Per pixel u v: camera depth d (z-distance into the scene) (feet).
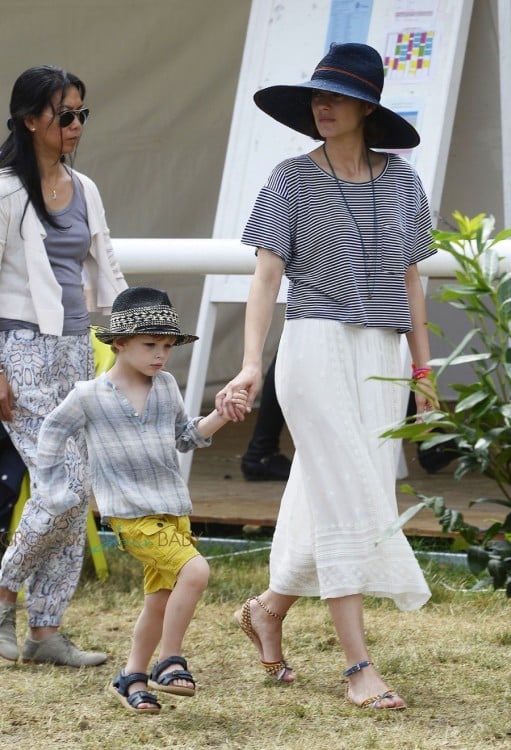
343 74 34.94
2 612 40.47
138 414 35.50
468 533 31.86
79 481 39.91
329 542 35.37
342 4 61.36
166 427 35.76
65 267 40.04
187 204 81.51
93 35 78.43
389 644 42.14
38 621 40.52
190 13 77.77
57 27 78.07
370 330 35.94
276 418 65.05
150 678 34.50
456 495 60.13
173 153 80.79
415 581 35.99
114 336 34.91
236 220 60.85
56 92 38.34
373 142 36.83
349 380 35.78
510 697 36.29
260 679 38.68
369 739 32.40
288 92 36.29
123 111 80.28
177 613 34.14
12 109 38.93
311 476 35.55
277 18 62.49
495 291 30.63
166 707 35.86
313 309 35.73
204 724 34.22
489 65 64.03
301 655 41.27
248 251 49.60
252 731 33.68
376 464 36.06
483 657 40.32
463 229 31.45
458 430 30.63
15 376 39.73
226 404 34.65
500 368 30.86
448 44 58.59
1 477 44.47
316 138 37.11
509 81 57.82
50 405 39.83
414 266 37.99
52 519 39.17
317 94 35.45
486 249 31.40
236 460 73.56
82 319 40.75
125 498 35.01
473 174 66.59
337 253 35.58
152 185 81.41
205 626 44.70
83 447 40.70
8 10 77.71
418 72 58.90
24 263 39.52
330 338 35.55
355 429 35.60
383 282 35.99
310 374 35.47
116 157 80.94
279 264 35.63
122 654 41.52
